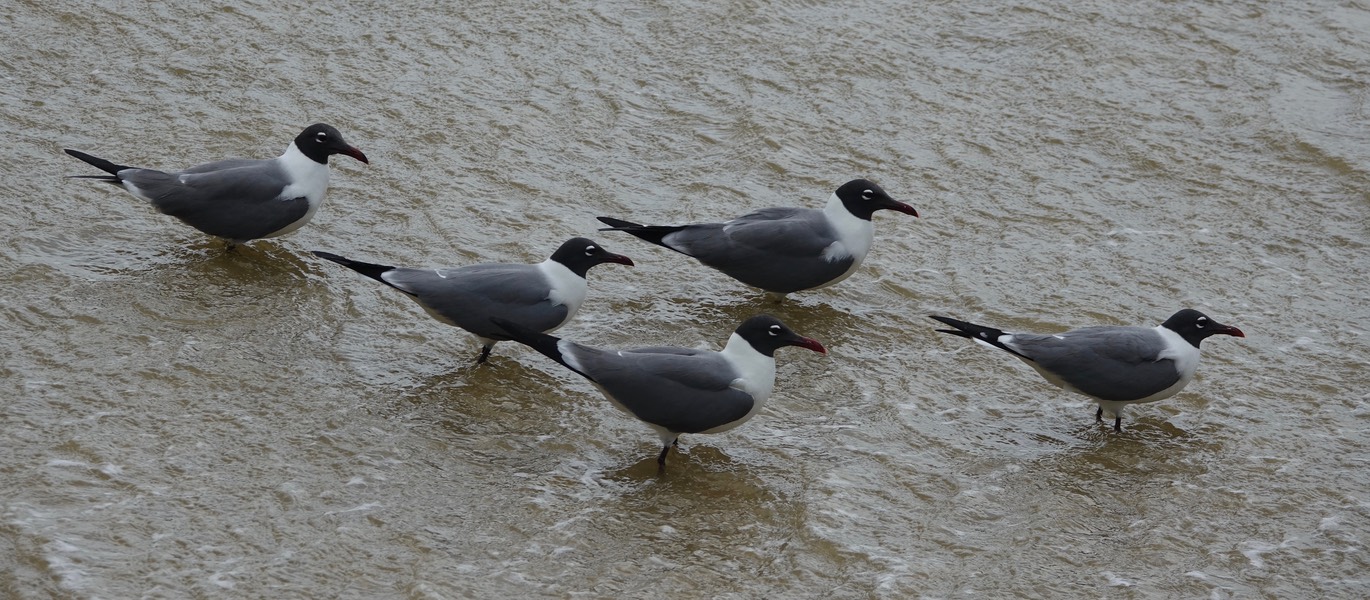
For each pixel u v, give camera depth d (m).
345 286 11.98
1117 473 10.16
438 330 11.52
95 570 8.34
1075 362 10.43
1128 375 10.38
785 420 10.70
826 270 12.09
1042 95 16.06
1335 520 9.65
